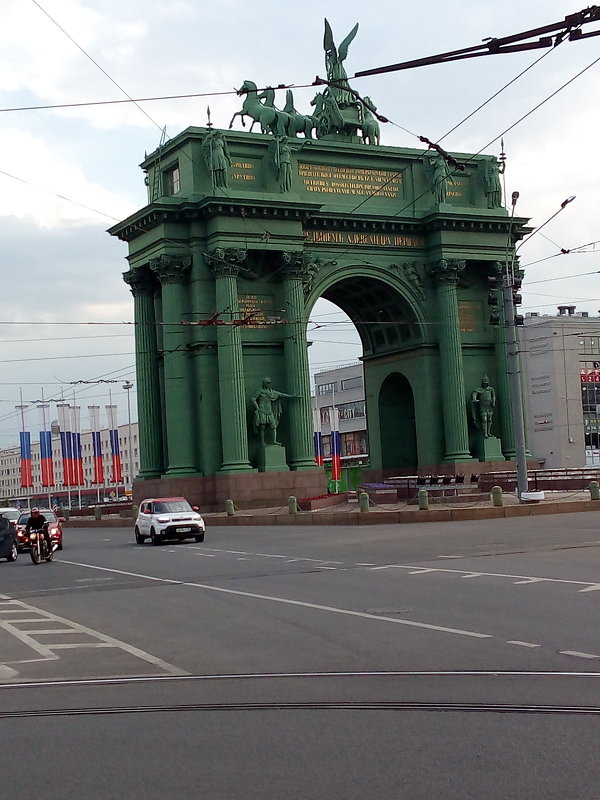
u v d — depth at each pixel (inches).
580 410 3875.5
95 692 445.7
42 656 547.8
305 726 360.2
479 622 584.7
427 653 495.2
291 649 530.3
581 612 603.8
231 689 436.5
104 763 321.1
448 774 292.8
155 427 2295.8
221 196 2114.9
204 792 285.3
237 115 2322.8
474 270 2461.9
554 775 289.3
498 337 2452.0
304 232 2247.8
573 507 1651.1
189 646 558.3
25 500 5664.4
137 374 2314.2
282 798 276.7
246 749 331.3
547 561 913.5
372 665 472.7
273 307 2230.6
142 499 2260.1
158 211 2145.7
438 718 362.0
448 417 2356.1
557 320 3937.0
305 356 2210.9
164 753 331.0
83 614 725.9
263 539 1489.9
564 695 390.9
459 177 2443.4
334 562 1031.0
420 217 2378.2
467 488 2108.8
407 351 2437.3
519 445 1760.6
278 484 2139.5
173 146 2215.8
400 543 1221.1
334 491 2593.5
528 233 2472.9
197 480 2156.7
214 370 2178.9
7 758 332.8
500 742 325.4
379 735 341.1
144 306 2308.1
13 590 954.7
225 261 2130.9
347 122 2378.2
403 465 2529.5
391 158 2373.3
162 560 1213.1
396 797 273.7
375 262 2342.5
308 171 2292.1
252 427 2182.6
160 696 429.1
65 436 3467.0
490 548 1080.2
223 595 793.6
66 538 1993.1
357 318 2559.1
